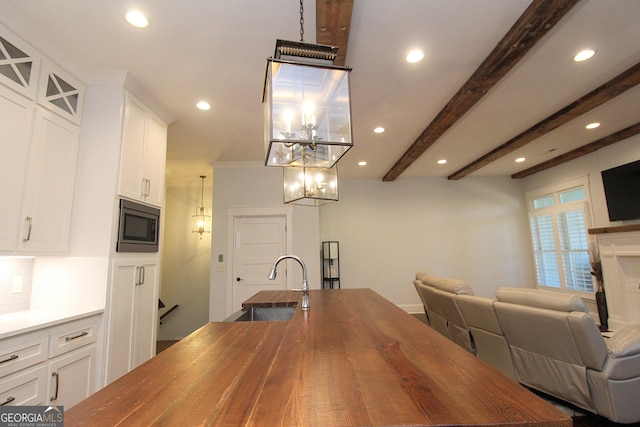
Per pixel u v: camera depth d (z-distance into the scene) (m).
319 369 0.98
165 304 5.80
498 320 2.66
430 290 3.72
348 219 6.57
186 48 2.35
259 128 3.79
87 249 2.45
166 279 5.89
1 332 1.65
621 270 4.60
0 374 1.64
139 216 2.82
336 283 6.37
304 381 0.89
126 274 2.64
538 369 2.44
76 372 2.14
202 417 0.69
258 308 2.45
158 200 3.17
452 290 3.26
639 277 4.40
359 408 0.73
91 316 2.30
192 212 6.15
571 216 5.53
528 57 2.59
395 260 6.49
